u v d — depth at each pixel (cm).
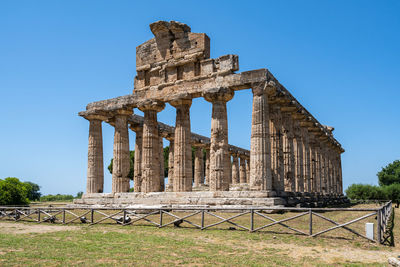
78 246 1500
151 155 3488
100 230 1953
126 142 3784
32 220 2553
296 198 3278
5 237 1747
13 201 4697
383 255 1313
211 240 1605
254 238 1620
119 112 3753
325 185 5009
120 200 3462
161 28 3519
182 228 1948
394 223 2508
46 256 1312
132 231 1892
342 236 1659
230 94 3062
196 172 6003
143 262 1223
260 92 2894
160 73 3503
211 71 3167
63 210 2359
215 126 3050
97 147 3891
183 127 3297
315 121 4334
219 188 2966
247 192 2805
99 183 3853
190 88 3253
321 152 5047
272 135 3216
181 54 3394
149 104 3488
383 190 7856
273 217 2388
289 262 1219
